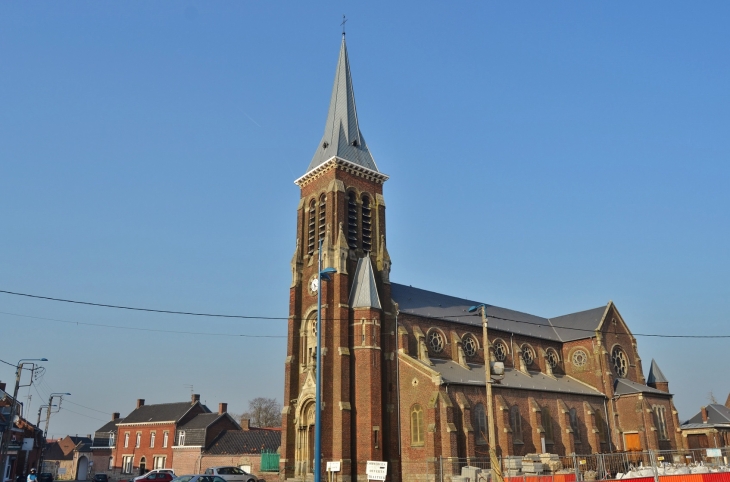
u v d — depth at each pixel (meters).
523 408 68.56
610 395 80.94
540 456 62.53
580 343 86.69
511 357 80.31
